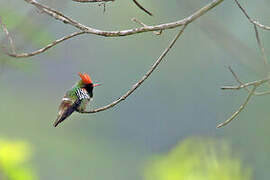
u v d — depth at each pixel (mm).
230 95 31062
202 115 32750
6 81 34875
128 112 35781
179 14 32875
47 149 35094
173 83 34281
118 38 35094
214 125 31812
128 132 35594
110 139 35625
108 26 33906
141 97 35562
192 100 33156
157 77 34500
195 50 32688
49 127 35844
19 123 34781
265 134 27484
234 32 28281
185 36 32906
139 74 35094
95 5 32875
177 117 33875
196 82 32844
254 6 28578
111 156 34844
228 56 31234
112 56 35156
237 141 28375
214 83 32125
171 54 33969
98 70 34969
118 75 35656
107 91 35719
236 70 30828
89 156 34531
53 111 35500
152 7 33688
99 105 35656
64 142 35188
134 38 35375
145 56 35656
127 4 33875
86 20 33000
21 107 35125
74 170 34844
